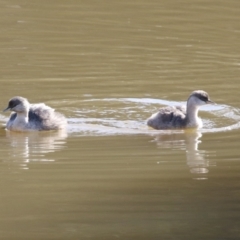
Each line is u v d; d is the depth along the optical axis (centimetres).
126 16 2897
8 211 1147
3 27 2678
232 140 1566
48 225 1095
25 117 1653
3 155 1445
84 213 1143
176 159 1421
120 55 2342
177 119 1666
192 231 1082
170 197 1212
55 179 1298
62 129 1653
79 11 2961
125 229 1085
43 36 2575
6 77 2055
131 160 1410
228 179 1304
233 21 2855
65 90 1948
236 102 1869
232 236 1065
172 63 2256
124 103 1853
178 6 3078
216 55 2356
